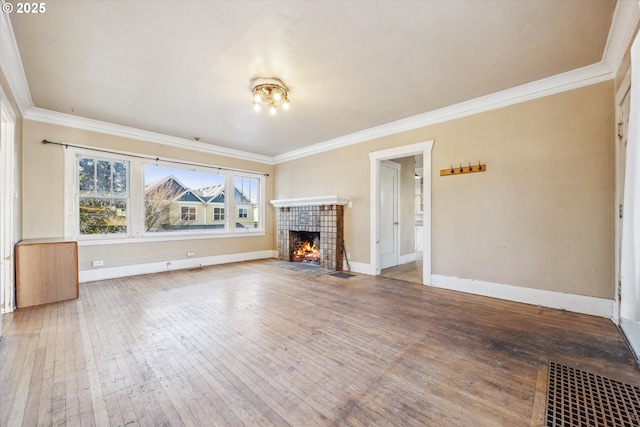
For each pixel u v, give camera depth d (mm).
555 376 1719
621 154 2488
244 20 2035
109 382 1670
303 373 1773
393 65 2670
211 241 5598
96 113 3883
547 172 3029
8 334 2324
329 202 5000
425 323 2582
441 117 3816
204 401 1505
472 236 3568
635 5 1826
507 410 1420
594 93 2760
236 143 5555
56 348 2086
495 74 2855
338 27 2117
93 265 4203
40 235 3752
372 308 3000
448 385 1639
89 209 4211
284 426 1326
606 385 1626
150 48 2373
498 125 3357
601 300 2723
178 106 3635
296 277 4496
